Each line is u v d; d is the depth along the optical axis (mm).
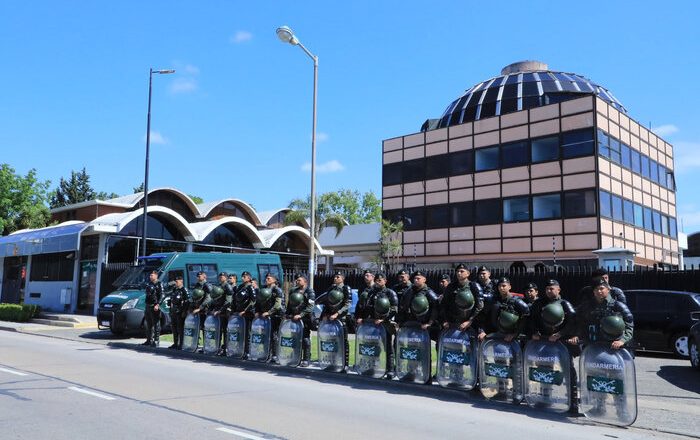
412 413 7449
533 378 7926
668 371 11617
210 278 18234
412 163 37344
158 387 8867
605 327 7164
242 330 12273
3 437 5707
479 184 33812
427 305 9414
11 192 44969
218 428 6262
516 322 8195
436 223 35594
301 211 34531
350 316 11023
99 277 24828
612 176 30469
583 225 29281
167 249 28062
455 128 35344
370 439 5965
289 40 17375
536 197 31328
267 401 7980
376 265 35656
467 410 7789
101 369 10727
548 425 7008
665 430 6801
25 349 13859
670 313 13570
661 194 35969
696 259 45312
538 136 31562
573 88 33969
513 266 31859
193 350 13422
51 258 28203
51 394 8047
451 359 8961
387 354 9945
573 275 20203
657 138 36219
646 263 33031
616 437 6492
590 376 7305
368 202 75375
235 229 31688
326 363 10641
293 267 34219
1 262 32125
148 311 14844
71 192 84688
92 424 6305
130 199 39781
